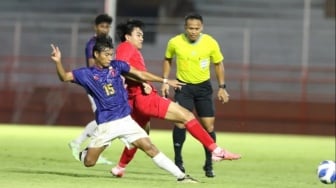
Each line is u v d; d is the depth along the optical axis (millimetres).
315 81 89438
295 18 101188
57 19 102188
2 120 91188
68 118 89938
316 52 97062
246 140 68625
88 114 89562
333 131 87500
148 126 31078
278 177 34781
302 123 87688
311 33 98125
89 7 103938
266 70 90938
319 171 27203
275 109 87812
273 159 47156
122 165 30547
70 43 97562
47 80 93312
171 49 35125
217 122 87375
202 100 34844
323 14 100875
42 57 93562
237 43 97312
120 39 30625
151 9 102625
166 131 80875
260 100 87875
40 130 75375
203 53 34531
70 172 32375
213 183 29422
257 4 102562
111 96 27875
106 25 37688
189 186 27406
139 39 30406
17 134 65688
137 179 29906
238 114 87688
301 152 54906
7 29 100000
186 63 34562
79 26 95562
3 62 93312
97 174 31750
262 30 96000
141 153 44875
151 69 91750
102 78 27844
